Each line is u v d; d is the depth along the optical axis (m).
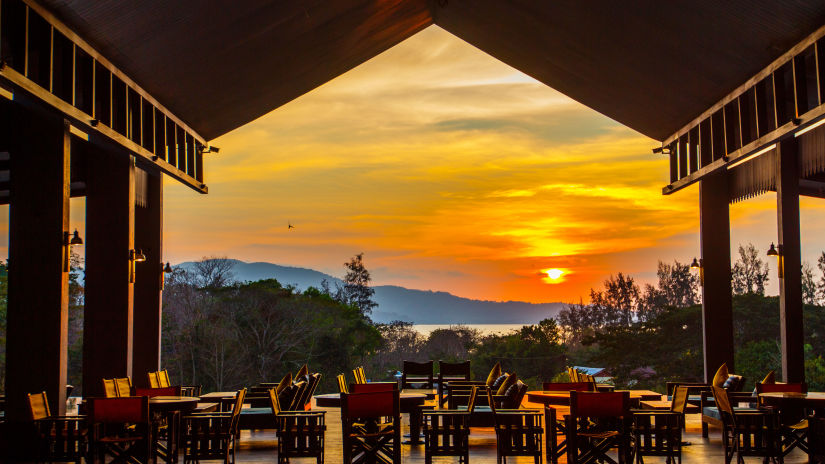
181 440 9.58
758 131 12.77
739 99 13.66
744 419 9.62
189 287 34.28
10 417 10.02
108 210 12.95
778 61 11.88
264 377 32.41
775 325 31.45
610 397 8.41
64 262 10.18
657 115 16.73
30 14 9.34
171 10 10.92
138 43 11.38
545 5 13.86
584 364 36.69
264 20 12.71
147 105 13.78
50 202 10.20
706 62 13.20
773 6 10.57
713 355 16.39
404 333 44.66
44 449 8.91
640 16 12.71
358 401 8.38
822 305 34.88
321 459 9.27
